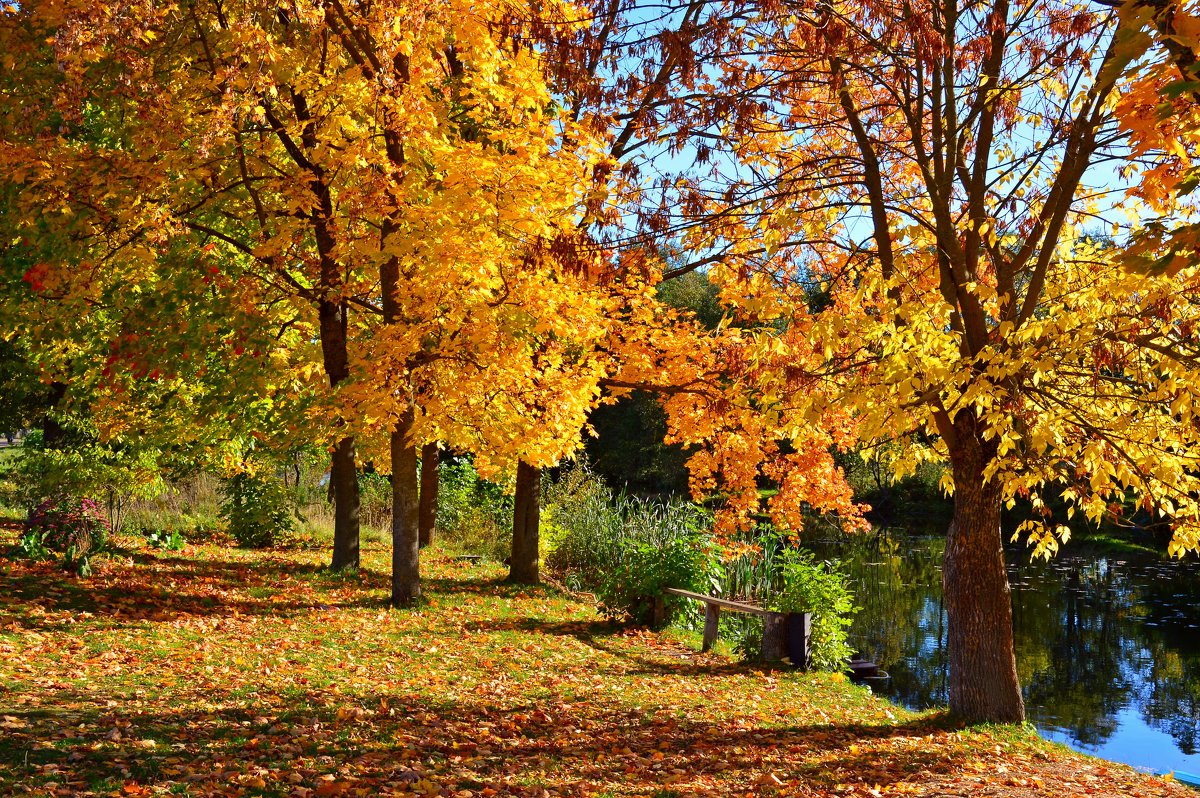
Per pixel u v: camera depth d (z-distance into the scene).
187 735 5.99
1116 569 24.98
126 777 4.95
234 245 13.10
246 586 12.98
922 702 12.28
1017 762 7.48
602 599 13.48
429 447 20.59
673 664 11.02
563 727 7.57
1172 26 3.55
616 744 7.21
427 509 20.62
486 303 11.02
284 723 6.56
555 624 12.99
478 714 7.67
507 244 10.95
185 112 10.91
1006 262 8.88
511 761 6.34
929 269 9.52
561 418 12.41
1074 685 13.70
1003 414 7.34
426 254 10.53
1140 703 12.72
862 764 7.10
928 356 7.18
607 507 20.67
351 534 15.60
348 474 15.61
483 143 12.51
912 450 9.53
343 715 6.96
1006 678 8.74
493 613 13.25
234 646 9.24
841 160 9.70
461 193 10.21
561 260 8.70
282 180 11.40
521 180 10.33
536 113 10.93
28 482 18.61
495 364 11.39
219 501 22.12
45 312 11.29
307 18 9.92
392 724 6.91
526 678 9.36
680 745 7.35
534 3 11.01
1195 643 16.42
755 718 8.53
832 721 8.70
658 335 14.62
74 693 6.78
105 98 10.98
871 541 32.12
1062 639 16.78
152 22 10.00
